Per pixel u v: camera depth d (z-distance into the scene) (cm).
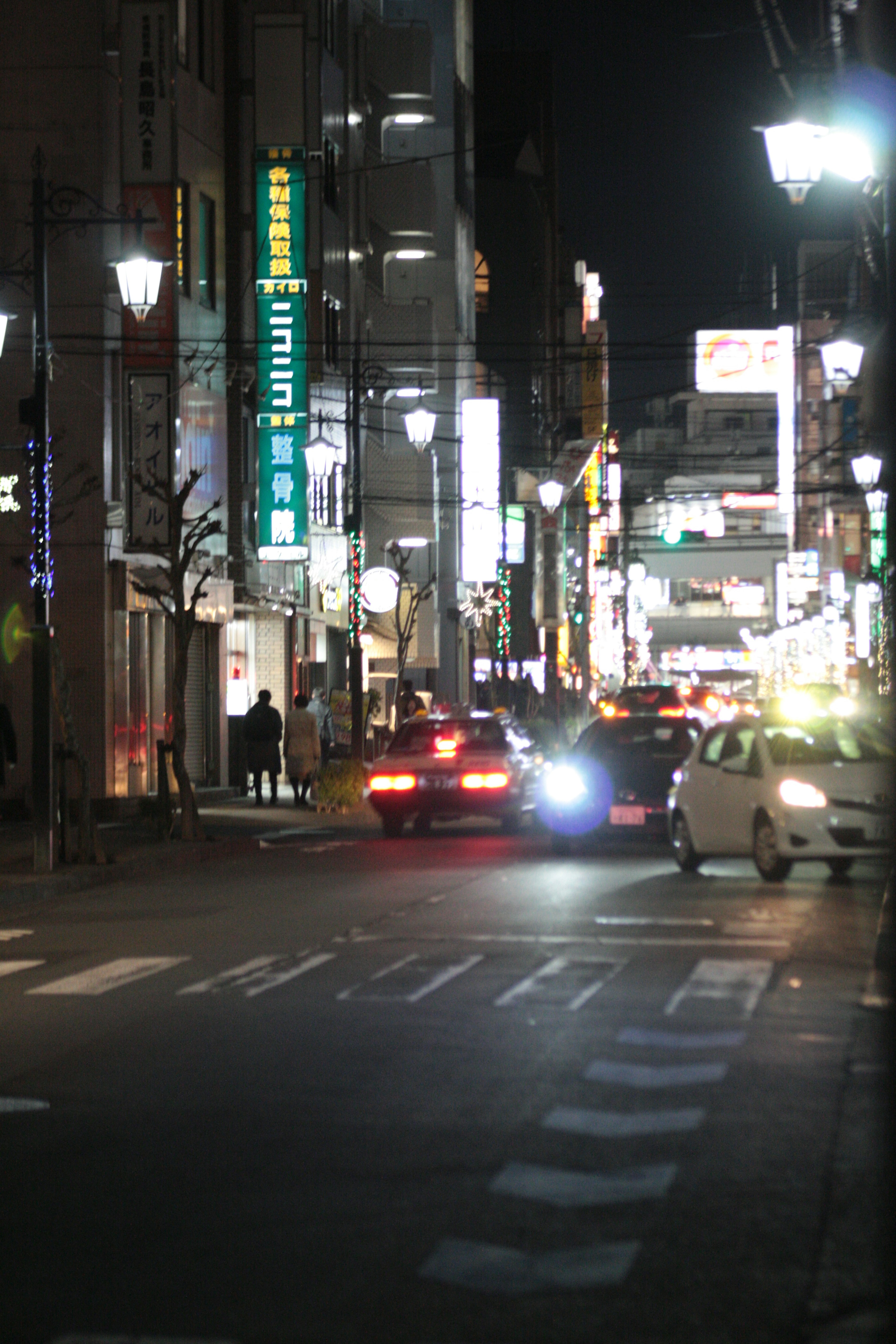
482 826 4734
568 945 2162
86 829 3403
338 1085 1391
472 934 2280
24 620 4497
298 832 4469
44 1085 1416
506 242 14425
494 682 8619
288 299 5497
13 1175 1139
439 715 6153
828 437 17950
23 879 3045
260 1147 1201
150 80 4488
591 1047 1527
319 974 1969
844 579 15675
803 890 2733
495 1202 1054
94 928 2497
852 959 2012
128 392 4528
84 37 4516
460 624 10162
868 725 2931
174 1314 867
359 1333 834
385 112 8731
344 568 6919
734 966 1972
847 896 2638
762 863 2834
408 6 10188
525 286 14450
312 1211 1042
